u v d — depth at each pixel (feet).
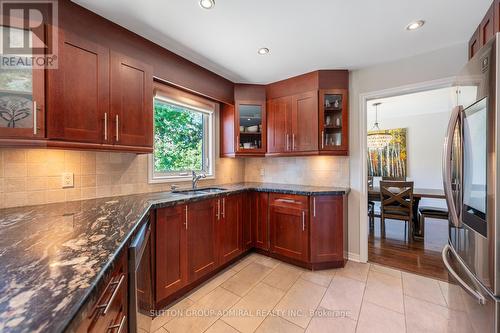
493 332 2.91
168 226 5.64
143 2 4.75
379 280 6.95
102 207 4.74
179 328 4.89
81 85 4.55
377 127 15.58
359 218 8.38
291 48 6.79
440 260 8.45
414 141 16.15
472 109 3.54
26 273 1.89
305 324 5.01
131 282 3.09
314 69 8.32
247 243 8.79
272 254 8.67
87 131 4.65
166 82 6.86
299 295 6.15
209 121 9.48
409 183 10.41
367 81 8.13
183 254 6.05
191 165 8.94
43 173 5.01
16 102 3.90
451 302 4.43
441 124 15.21
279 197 8.29
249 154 9.57
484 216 3.12
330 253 7.70
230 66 8.00
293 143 8.94
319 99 8.34
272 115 9.54
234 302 5.84
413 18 5.39
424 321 5.10
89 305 1.59
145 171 7.10
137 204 5.06
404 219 10.55
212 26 5.65
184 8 4.96
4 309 1.38
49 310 1.39
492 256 2.94
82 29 4.87
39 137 4.00
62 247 2.50
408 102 13.29
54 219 3.76
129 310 3.06
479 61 3.31
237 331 4.81
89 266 2.03
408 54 7.23
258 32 5.94
